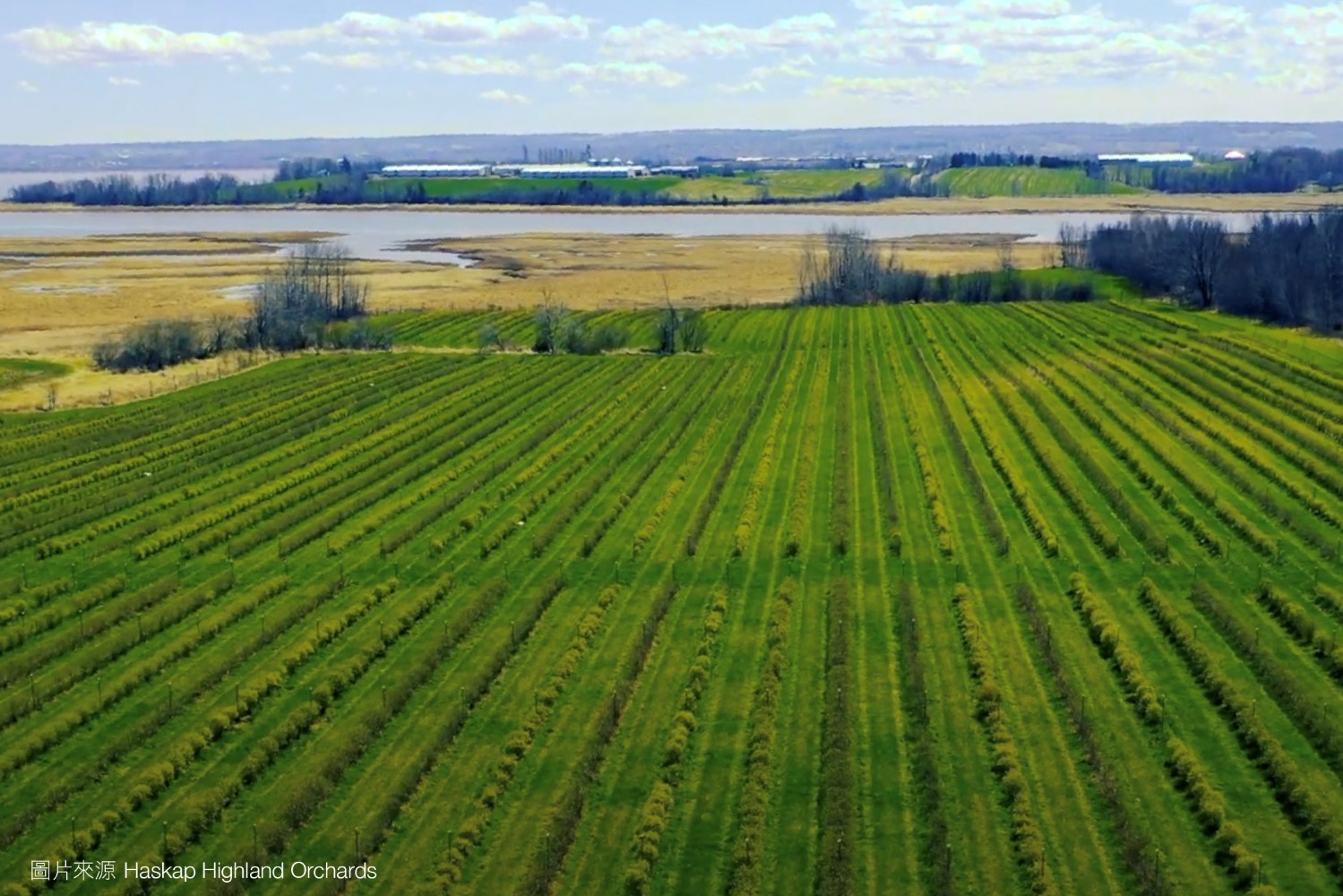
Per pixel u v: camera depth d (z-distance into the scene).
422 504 80.88
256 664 56.25
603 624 60.41
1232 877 39.84
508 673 55.12
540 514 78.44
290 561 70.56
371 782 45.94
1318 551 68.38
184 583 67.12
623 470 89.25
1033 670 54.53
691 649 57.31
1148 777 45.69
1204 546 70.06
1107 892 39.16
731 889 39.25
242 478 89.00
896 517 75.81
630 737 49.09
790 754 47.53
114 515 79.81
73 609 63.06
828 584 65.44
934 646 57.06
